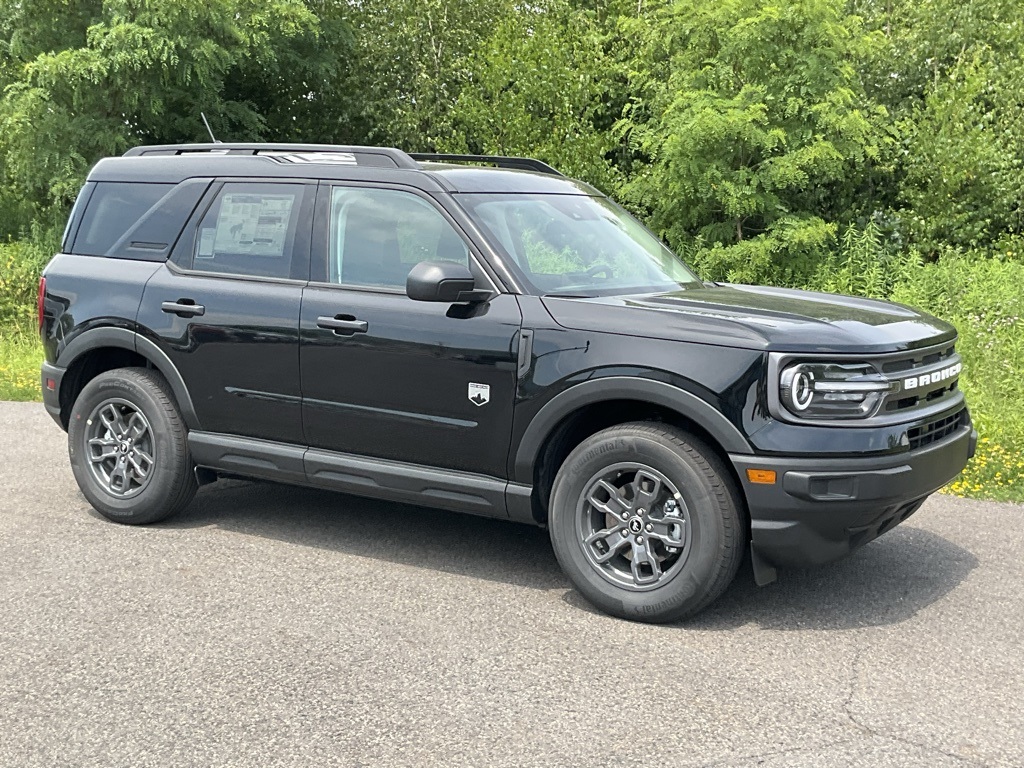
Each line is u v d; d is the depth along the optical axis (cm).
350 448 516
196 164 579
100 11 2062
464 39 2217
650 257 553
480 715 359
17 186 2162
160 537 565
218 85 2058
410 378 489
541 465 472
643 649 420
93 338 584
